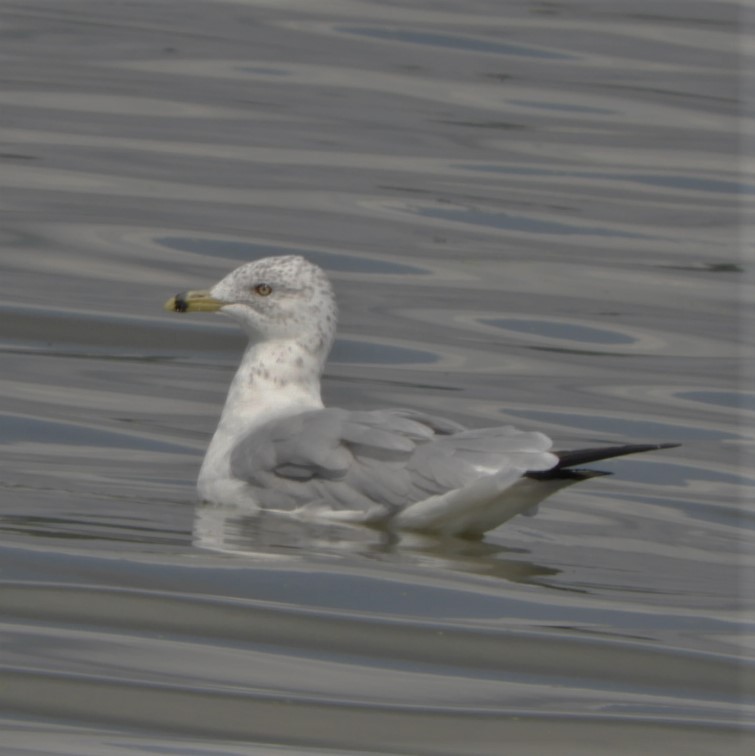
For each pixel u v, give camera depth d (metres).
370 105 23.88
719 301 18.00
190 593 9.98
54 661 9.06
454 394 15.21
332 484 11.23
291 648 9.38
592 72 25.39
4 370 15.39
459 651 9.42
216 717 8.52
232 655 9.25
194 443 13.66
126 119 22.86
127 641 9.34
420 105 23.89
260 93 24.14
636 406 15.07
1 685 8.76
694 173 21.81
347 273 18.31
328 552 10.76
